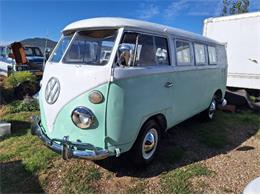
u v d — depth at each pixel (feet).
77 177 13.44
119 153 12.41
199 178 13.89
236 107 29.53
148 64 13.82
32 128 14.44
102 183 13.08
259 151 17.85
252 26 30.22
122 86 12.00
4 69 42.88
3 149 16.63
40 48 44.78
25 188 12.47
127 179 13.46
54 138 13.03
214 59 22.68
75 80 12.37
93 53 12.92
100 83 11.86
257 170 15.06
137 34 13.20
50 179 13.24
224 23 32.81
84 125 12.09
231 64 32.55
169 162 15.37
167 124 15.79
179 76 16.33
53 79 13.25
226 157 16.62
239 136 20.84
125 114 12.25
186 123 23.18
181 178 13.74
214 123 23.68
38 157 15.11
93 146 11.91
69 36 14.26
